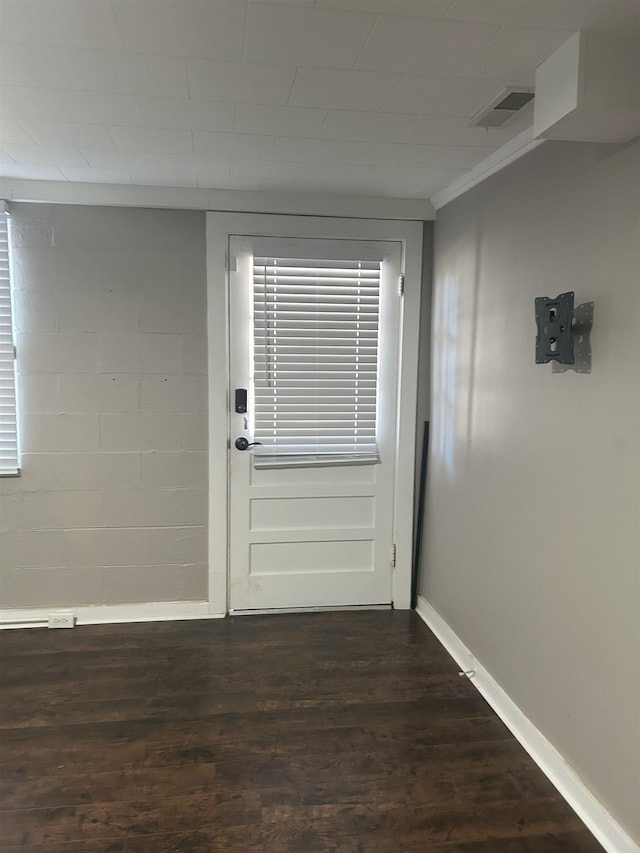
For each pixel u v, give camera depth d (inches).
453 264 112.6
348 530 128.9
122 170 102.7
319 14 54.7
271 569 127.8
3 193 109.3
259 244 118.6
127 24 56.5
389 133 84.1
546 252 80.3
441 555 119.1
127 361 118.0
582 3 52.4
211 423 121.1
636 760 64.0
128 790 76.1
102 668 105.2
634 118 59.7
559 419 77.3
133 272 116.3
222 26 56.8
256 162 97.6
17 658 108.3
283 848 67.7
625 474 65.0
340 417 124.9
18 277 113.4
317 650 112.6
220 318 118.6
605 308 68.1
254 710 93.2
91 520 120.7
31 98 73.5
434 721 91.0
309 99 73.4
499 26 56.4
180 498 122.6
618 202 65.9
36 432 117.1
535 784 77.9
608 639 68.2
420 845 68.3
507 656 91.9
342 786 77.2
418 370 126.2
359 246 121.5
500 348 93.4
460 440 109.3
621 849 65.8
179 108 76.3
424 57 62.7
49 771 79.3
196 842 68.4
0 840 68.4
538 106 65.0
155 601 124.7
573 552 74.7
